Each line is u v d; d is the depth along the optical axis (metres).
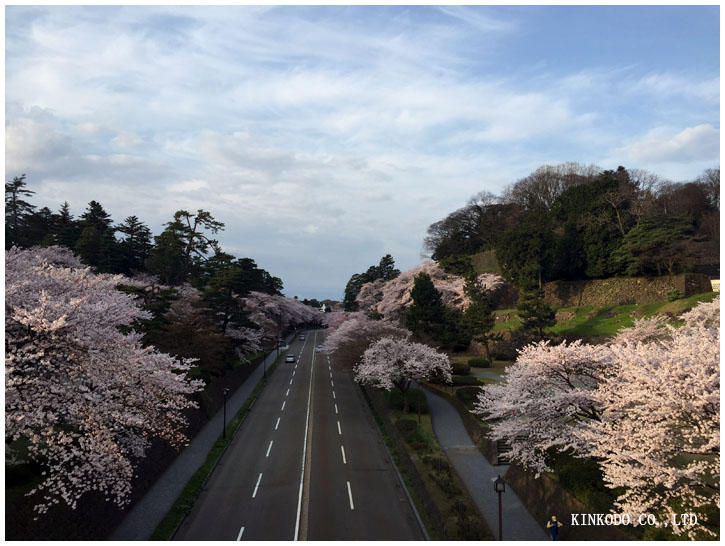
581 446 16.20
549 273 54.00
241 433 30.45
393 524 18.06
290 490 21.20
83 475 14.73
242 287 46.66
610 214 52.66
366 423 33.19
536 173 77.25
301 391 44.28
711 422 12.20
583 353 17.08
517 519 18.64
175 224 54.00
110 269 52.59
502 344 47.34
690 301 38.88
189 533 17.16
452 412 33.72
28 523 13.39
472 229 79.50
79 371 13.78
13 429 12.75
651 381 13.02
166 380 16.45
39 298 13.95
